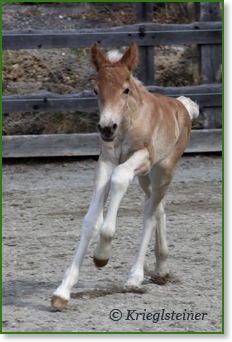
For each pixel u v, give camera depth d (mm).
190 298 9430
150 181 10094
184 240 12227
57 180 16531
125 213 13961
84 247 8828
